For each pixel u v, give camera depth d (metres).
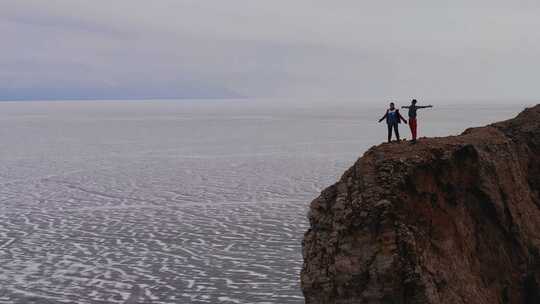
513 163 31.14
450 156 26.95
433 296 22.70
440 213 25.58
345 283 23.31
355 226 23.94
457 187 27.11
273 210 65.25
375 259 23.05
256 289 40.19
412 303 22.69
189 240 52.78
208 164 110.69
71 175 96.31
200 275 43.16
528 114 36.94
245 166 106.38
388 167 25.22
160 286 40.97
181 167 106.50
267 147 145.12
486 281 26.56
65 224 59.47
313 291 24.06
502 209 28.36
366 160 26.20
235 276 42.84
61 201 72.12
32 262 46.53
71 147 151.50
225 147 147.00
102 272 44.06
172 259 47.12
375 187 24.58
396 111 30.03
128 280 42.25
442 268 23.97
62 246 51.16
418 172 25.50
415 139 29.19
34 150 143.38
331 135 184.38
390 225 23.53
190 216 62.81
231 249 49.69
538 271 28.75
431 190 25.78
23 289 40.53
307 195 74.56
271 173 96.12
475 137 30.66
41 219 61.81
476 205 28.12
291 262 45.88
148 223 59.69
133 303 37.97
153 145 156.12
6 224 59.41
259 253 48.38
